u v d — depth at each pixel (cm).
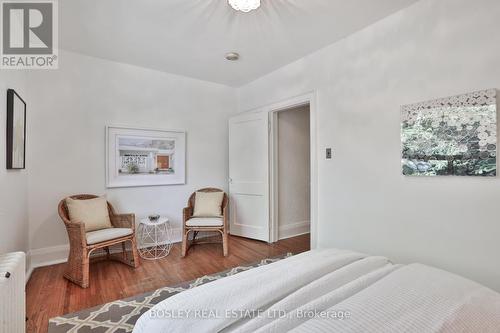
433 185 207
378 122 244
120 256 316
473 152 183
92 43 284
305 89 319
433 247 207
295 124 424
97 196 307
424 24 211
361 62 258
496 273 176
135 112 348
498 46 174
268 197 377
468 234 188
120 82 337
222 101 429
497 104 174
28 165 278
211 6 221
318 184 303
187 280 252
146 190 357
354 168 265
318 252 150
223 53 312
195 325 85
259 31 262
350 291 102
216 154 424
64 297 218
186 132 392
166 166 372
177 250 344
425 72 210
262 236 381
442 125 198
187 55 317
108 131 326
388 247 238
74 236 247
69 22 242
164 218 337
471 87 185
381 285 102
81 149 310
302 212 434
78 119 308
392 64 233
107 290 231
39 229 285
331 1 214
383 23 239
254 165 389
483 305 89
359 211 261
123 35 267
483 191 181
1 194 194
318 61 302
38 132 284
